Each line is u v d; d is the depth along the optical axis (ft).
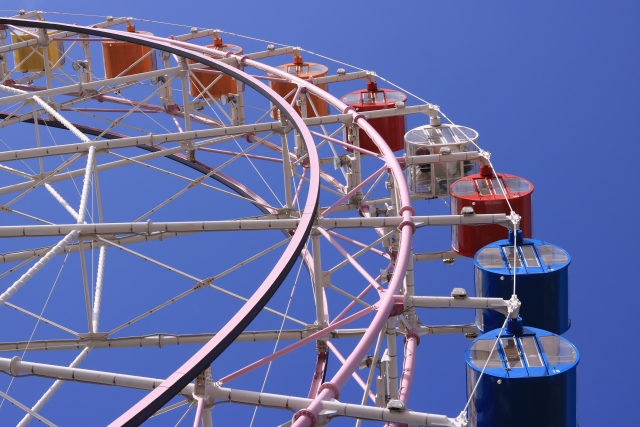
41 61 125.29
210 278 74.79
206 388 53.47
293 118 78.18
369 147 99.50
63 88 98.48
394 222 71.92
